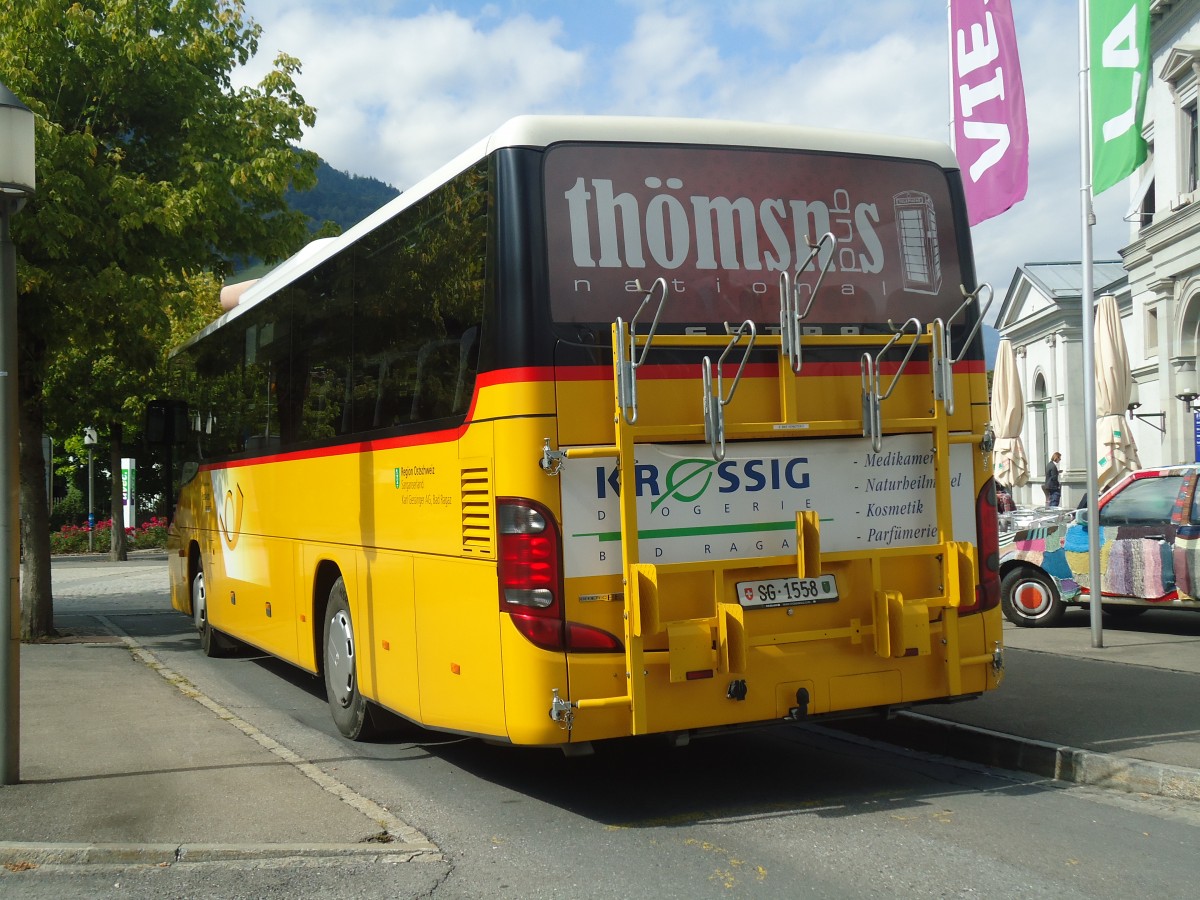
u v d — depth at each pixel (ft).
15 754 22.47
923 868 17.24
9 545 22.56
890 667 21.09
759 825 19.83
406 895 16.55
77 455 145.89
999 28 38.34
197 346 44.01
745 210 20.95
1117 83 36.65
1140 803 20.71
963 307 22.41
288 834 19.06
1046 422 167.22
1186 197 104.27
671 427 19.49
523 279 19.36
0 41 44.88
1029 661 33.94
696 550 19.76
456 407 20.90
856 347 21.25
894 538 21.43
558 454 19.03
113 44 45.73
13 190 22.57
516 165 19.69
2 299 22.76
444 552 21.39
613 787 22.85
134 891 16.98
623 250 20.01
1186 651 35.50
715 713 19.69
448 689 21.34
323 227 53.42
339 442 27.35
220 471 39.75
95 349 52.90
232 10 51.60
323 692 35.47
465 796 22.24
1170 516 40.55
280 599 32.55
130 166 47.83
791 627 20.40
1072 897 15.89
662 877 17.10
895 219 22.17
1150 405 115.85
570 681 18.93
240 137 48.57
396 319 24.06
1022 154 38.04
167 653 44.68
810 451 20.79
